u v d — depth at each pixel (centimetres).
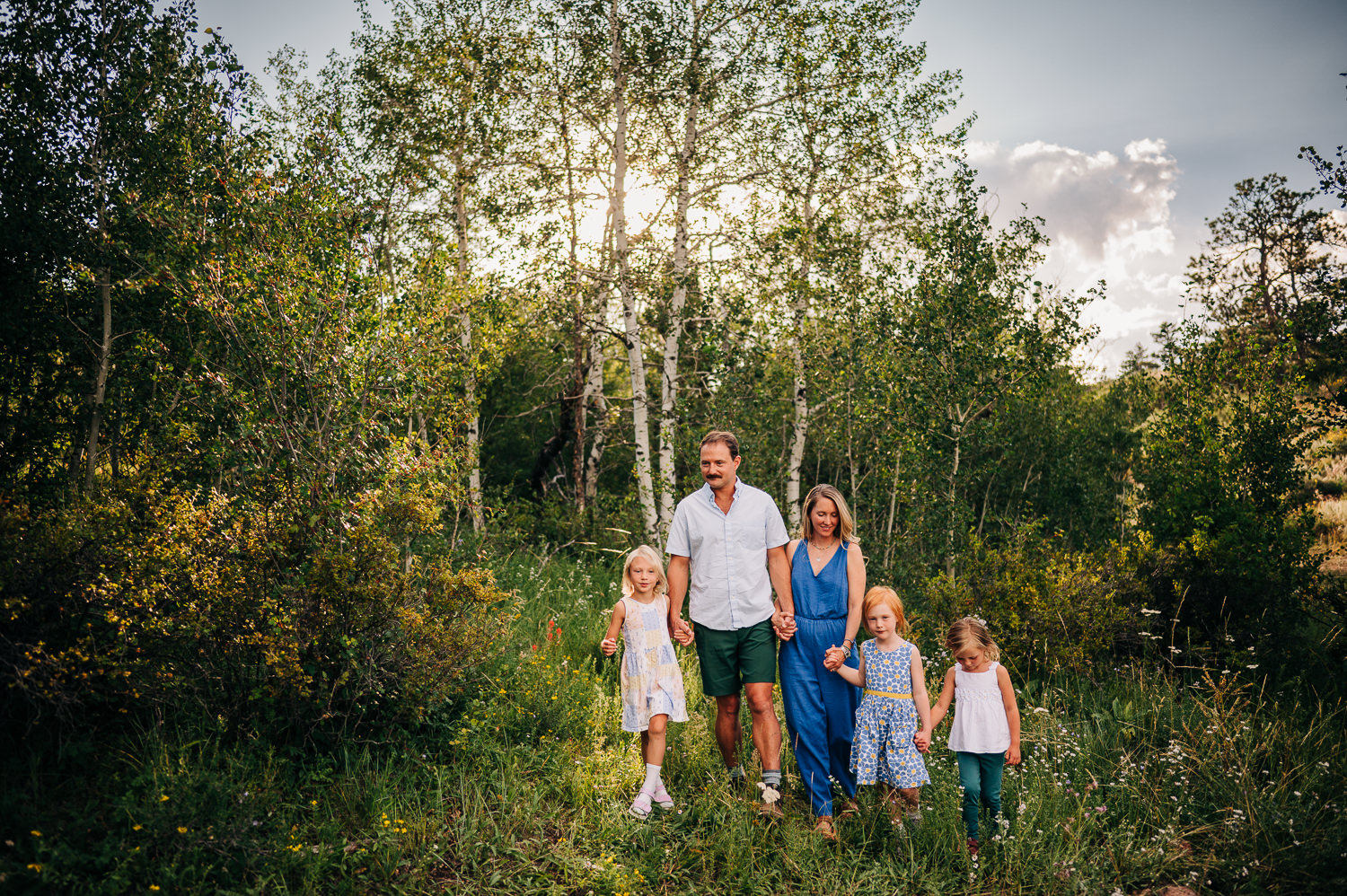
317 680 404
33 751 344
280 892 302
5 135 518
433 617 431
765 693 405
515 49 983
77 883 278
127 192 505
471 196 1081
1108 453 1299
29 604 349
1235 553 702
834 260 985
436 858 340
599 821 384
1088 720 549
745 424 999
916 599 812
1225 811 402
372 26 1079
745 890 346
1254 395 828
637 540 1112
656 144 1038
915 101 1009
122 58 566
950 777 448
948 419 903
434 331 518
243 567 391
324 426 438
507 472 1736
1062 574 692
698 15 964
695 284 1004
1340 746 473
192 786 333
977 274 898
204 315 466
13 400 522
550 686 507
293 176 505
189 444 444
